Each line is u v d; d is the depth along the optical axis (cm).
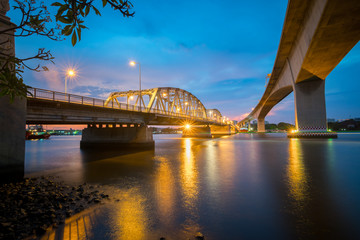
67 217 567
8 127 1008
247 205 647
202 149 2875
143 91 4528
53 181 1059
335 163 1355
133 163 1664
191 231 484
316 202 655
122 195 778
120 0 269
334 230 472
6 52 959
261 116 11550
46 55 317
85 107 2216
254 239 441
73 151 2922
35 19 264
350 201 654
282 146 2784
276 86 5422
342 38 2075
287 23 2466
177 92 5797
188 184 930
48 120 1894
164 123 4859
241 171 1209
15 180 1013
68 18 263
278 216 559
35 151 3181
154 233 477
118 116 2769
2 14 966
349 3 1554
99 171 1334
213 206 646
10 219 529
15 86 328
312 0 1953
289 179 965
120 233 477
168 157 2017
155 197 746
